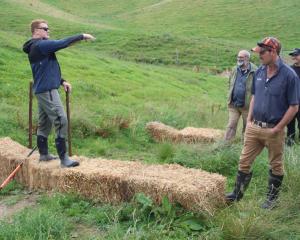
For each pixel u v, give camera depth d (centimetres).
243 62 955
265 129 609
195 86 2466
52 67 689
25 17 4559
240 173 641
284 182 660
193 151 887
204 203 584
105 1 7394
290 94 589
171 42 4162
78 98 1484
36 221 560
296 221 563
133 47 3956
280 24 5378
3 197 699
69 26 4509
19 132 1028
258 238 527
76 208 636
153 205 601
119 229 552
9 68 1652
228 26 5403
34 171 718
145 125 1175
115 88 1803
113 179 640
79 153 947
